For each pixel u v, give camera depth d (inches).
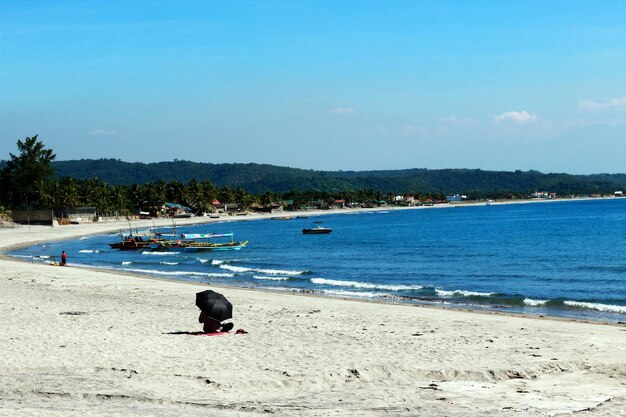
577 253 3117.6
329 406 526.9
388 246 3983.8
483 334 961.5
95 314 1123.9
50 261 2992.1
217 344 832.3
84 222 7529.5
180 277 2240.4
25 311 1151.0
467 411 512.7
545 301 1542.8
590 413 496.7
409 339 903.1
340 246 4087.1
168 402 527.8
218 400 546.6
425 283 2066.9
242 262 2979.8
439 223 7554.1
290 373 657.0
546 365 721.0
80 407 487.5
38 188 7436.0
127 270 2497.5
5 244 4249.5
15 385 578.9
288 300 1444.4
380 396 574.9
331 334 940.0
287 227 7239.2
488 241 4210.1
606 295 1726.1
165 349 791.1
